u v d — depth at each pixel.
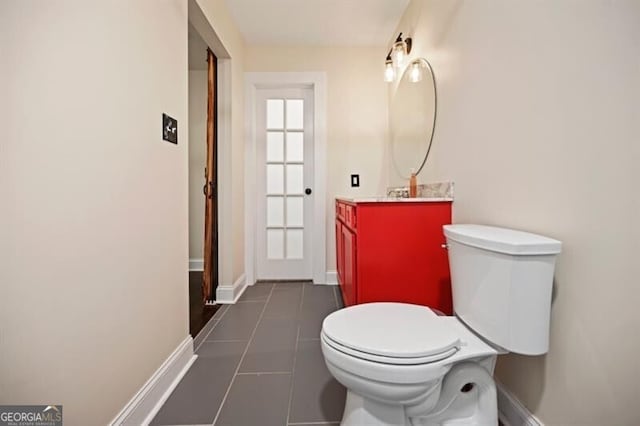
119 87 1.07
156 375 1.30
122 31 1.09
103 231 0.99
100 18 0.98
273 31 2.80
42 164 0.79
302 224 3.25
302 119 3.21
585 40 0.86
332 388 1.41
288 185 3.23
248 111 3.04
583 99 0.86
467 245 1.09
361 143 3.06
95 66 0.96
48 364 0.80
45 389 0.80
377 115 3.06
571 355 0.91
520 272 0.90
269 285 3.06
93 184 0.95
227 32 2.45
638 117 0.73
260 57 3.03
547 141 0.99
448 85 1.71
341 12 2.51
